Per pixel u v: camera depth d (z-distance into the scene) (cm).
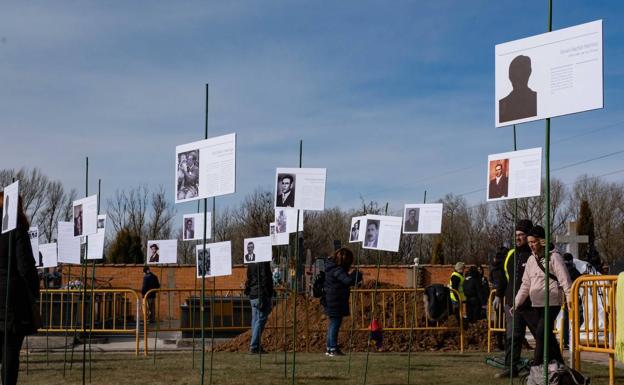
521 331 1046
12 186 765
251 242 1281
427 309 1666
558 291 910
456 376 1085
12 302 775
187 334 1981
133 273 3341
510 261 1054
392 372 1130
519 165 808
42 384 1009
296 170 966
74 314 1961
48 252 1383
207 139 858
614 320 873
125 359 1379
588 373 1111
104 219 1140
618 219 6125
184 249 5788
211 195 852
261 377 1061
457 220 6225
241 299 1900
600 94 561
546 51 593
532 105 598
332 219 6397
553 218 6081
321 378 1054
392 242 1093
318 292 1461
